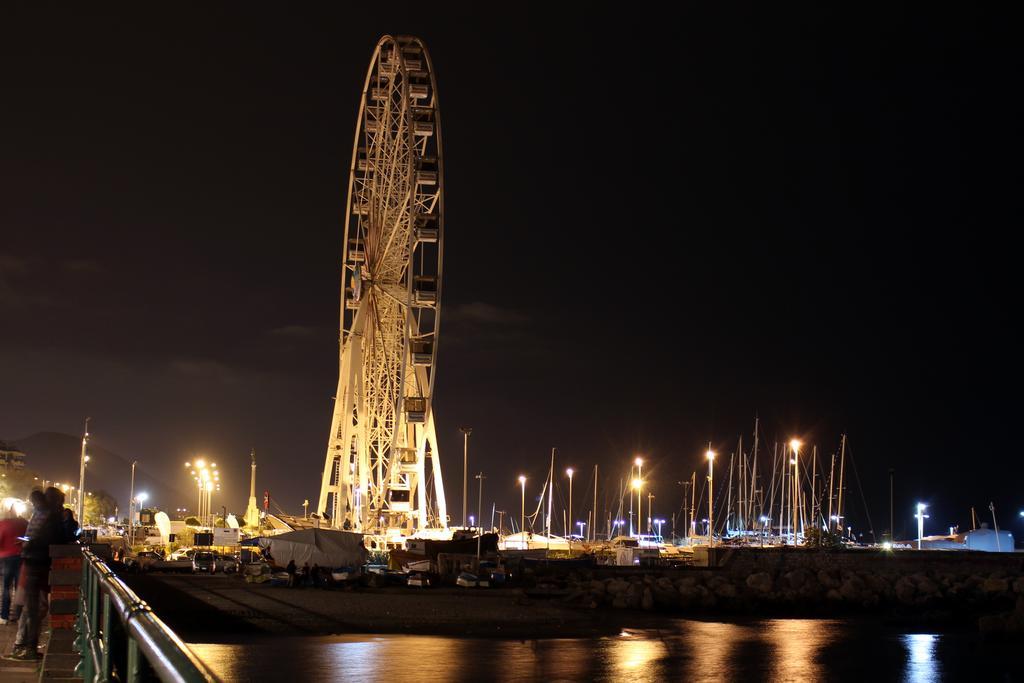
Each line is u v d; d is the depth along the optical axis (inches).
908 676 2130.9
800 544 5600.4
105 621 328.8
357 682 1689.2
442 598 3031.5
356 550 3378.4
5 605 848.3
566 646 2279.8
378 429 4168.3
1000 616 2763.3
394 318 4212.6
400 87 4025.6
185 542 4950.8
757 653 2354.8
